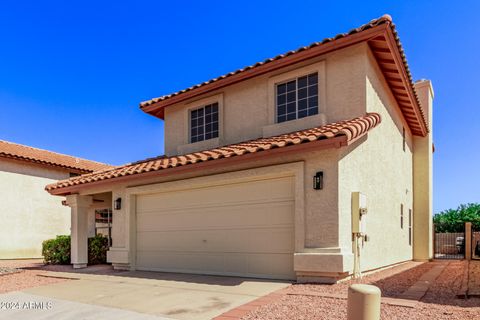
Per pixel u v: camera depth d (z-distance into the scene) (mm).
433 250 19281
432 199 19375
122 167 15297
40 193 22203
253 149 9672
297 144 8938
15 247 20547
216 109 14422
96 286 9766
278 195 10008
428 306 6379
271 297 7402
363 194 10172
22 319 6680
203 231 11438
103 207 17906
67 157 25734
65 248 16406
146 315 6555
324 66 11547
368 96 10945
